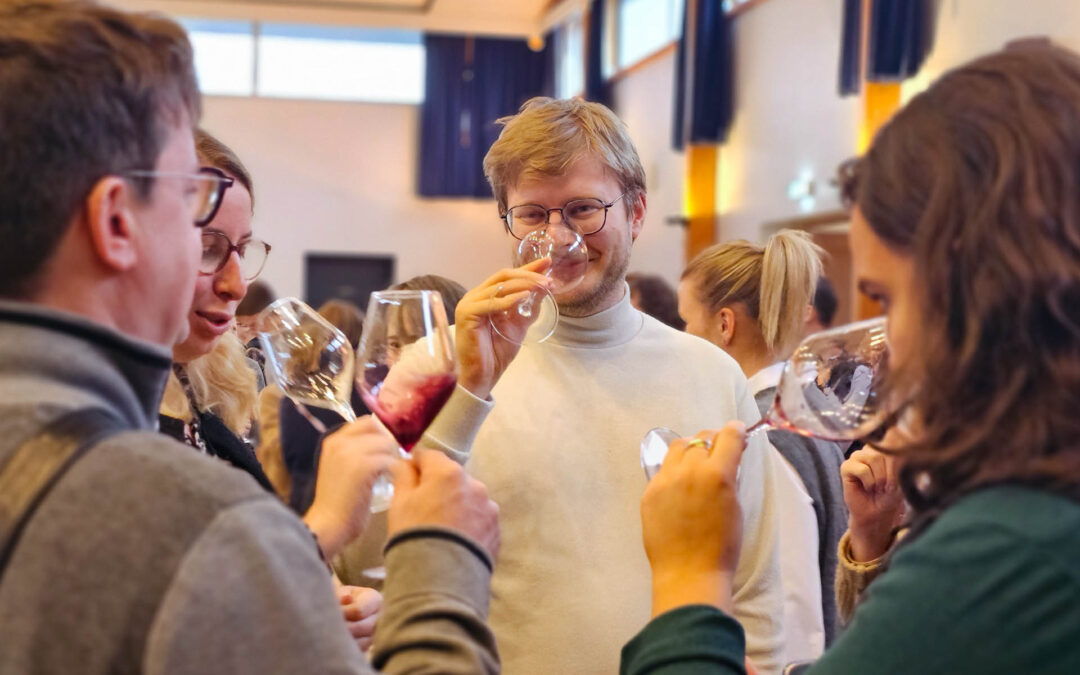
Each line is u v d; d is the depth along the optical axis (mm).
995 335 779
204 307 1350
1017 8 5590
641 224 1736
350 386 1311
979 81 826
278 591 738
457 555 910
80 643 712
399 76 13031
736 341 2223
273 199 12805
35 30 798
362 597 1329
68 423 767
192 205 883
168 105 851
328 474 1135
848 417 1000
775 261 2143
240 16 12039
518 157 1603
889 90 6664
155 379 857
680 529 1020
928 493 850
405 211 13031
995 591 736
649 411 1659
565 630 1532
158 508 739
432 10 12414
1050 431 767
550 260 1525
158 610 710
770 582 1670
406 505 952
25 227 789
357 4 12258
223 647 711
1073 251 762
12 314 789
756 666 1609
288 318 1294
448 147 12797
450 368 1101
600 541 1579
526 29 12734
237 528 741
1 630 717
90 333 804
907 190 825
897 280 851
